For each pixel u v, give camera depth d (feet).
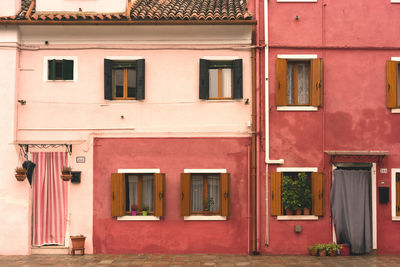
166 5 48.80
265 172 45.11
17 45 45.65
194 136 45.52
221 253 44.88
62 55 46.09
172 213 45.14
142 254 44.70
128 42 45.98
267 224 44.75
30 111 45.75
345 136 45.32
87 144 45.55
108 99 45.62
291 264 40.34
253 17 45.75
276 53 45.73
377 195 45.01
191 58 45.91
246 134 45.34
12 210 44.88
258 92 45.39
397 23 45.85
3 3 45.83
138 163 45.52
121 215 44.80
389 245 44.70
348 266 39.47
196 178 45.91
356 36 45.75
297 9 45.96
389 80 45.37
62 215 45.44
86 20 44.34
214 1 50.72
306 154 45.16
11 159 45.16
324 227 44.75
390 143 45.29
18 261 41.73
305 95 46.21
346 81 45.60
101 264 40.50
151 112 45.73
